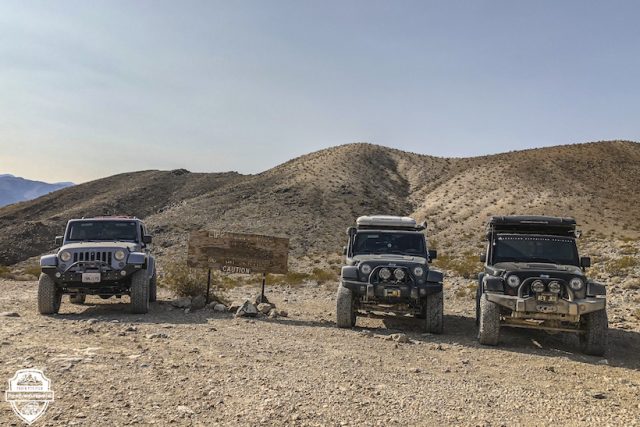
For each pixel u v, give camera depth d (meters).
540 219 11.08
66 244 12.78
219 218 79.81
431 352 8.86
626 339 10.77
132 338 8.66
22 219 139.62
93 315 11.75
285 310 13.61
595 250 29.17
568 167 91.19
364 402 5.73
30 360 6.70
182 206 90.38
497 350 9.38
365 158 122.19
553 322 9.93
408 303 11.33
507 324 9.96
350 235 12.62
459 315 14.06
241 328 10.34
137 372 6.45
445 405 5.81
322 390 6.12
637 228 53.66
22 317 11.15
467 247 47.06
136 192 142.88
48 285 11.73
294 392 5.98
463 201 83.69
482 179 94.06
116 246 12.12
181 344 8.38
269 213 80.75
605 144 103.12
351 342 9.35
